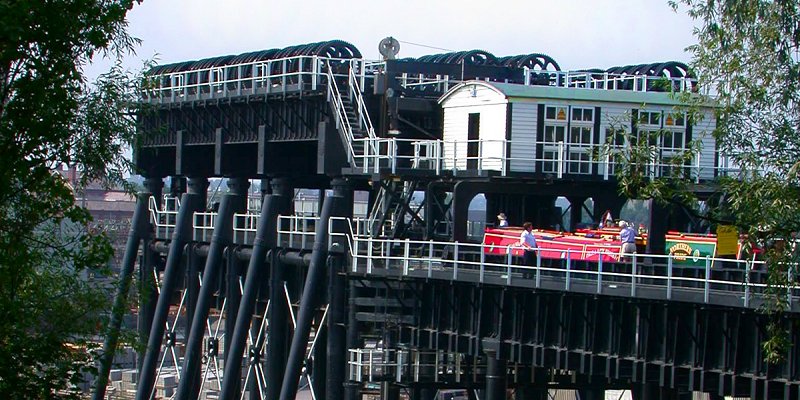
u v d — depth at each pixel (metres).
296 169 84.06
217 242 86.56
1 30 37.09
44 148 40.03
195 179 93.69
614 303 56.41
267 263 86.31
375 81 75.62
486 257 66.25
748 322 50.78
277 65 84.19
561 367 58.91
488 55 82.56
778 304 41.25
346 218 74.06
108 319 40.94
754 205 40.66
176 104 90.19
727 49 41.78
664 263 60.97
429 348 67.06
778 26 40.81
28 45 38.91
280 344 80.75
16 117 39.06
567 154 69.69
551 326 59.66
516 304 61.34
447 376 70.00
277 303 80.81
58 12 38.56
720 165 70.94
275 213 81.88
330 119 77.06
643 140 43.78
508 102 69.25
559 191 69.75
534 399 76.69
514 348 61.50
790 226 40.59
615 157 44.09
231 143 86.62
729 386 51.66
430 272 64.62
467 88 72.19
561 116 70.12
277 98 80.94
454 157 67.69
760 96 41.22
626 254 54.50
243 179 89.56
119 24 40.59
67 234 41.94
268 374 80.75
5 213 39.50
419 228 75.44
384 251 72.06
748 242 40.94
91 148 41.47
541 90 69.75
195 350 86.31
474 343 64.06
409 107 74.50
